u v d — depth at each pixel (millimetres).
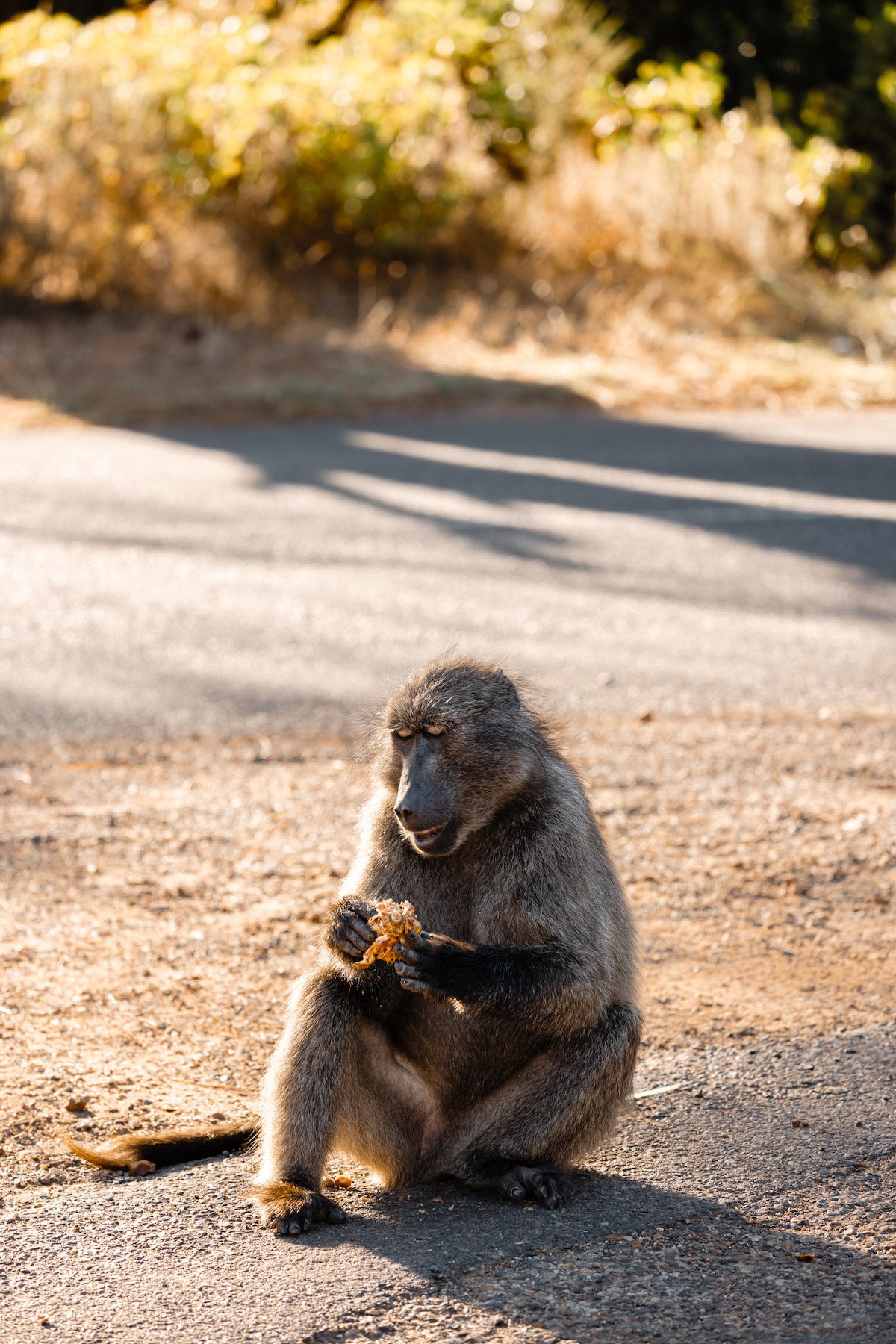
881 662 12023
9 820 8859
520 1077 5574
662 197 29016
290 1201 5129
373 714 6633
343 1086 5453
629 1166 5598
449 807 5613
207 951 7324
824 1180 5414
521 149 29516
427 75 28391
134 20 27547
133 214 25438
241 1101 6027
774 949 7477
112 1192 5332
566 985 5391
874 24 35281
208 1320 4512
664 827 9008
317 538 15234
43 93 25406
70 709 10727
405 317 26172
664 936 7625
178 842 8648
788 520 16250
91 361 23203
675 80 31828
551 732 6320
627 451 19688
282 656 11844
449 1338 4414
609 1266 4855
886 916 7836
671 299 27781
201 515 16016
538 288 27609
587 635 12523
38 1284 4715
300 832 8836
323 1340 4414
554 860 5645
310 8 30312
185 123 25891
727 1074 6250
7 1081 6023
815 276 29844
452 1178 5688
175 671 11516
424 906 5836
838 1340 4395
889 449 20047
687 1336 4426
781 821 9094
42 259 24844
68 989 6848
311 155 26516
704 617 13039
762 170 30312
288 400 21938
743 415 22641
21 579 13719
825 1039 6520
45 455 18703
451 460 18859
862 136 35062
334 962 5539
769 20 35219
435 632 12414
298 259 27188
